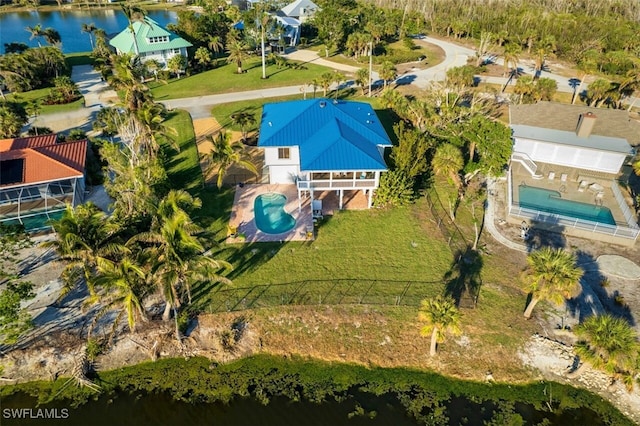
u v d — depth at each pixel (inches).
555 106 2114.9
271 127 1807.3
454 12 4756.4
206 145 2134.6
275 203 1701.5
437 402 1085.8
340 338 1214.3
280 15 4084.6
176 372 1138.0
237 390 1100.5
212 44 3496.6
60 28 4918.8
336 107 1863.9
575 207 1704.0
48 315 1226.6
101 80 3026.6
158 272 971.3
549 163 1973.4
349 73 3228.3
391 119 2391.7
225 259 1422.2
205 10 5157.5
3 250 1350.9
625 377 1027.3
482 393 1109.7
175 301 1050.7
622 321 1028.5
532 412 1071.6
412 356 1184.8
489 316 1259.2
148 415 1048.8
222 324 1225.4
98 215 1109.1
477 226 1616.6
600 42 3523.6
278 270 1386.6
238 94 2797.7
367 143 1706.4
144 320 1194.6
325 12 3833.7
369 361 1175.6
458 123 2006.6
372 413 1055.0
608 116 2034.9
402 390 1111.6
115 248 1010.7
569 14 4215.1
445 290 1334.9
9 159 1549.0
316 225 1593.3
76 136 1982.0
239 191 1771.7
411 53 3614.7
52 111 2500.0
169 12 5767.7
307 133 1742.1
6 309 1082.7
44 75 2933.1
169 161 1983.3
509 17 4224.9
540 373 1150.3
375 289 1331.2
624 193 1814.7
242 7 5487.2
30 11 5679.1
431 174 1884.8
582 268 1428.4
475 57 3609.7
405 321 1244.5
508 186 1792.6
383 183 1625.2
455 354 1186.0
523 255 1482.5
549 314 1272.1
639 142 1899.6
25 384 1107.9
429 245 1513.3
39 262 1396.4
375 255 1460.4
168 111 2501.2
